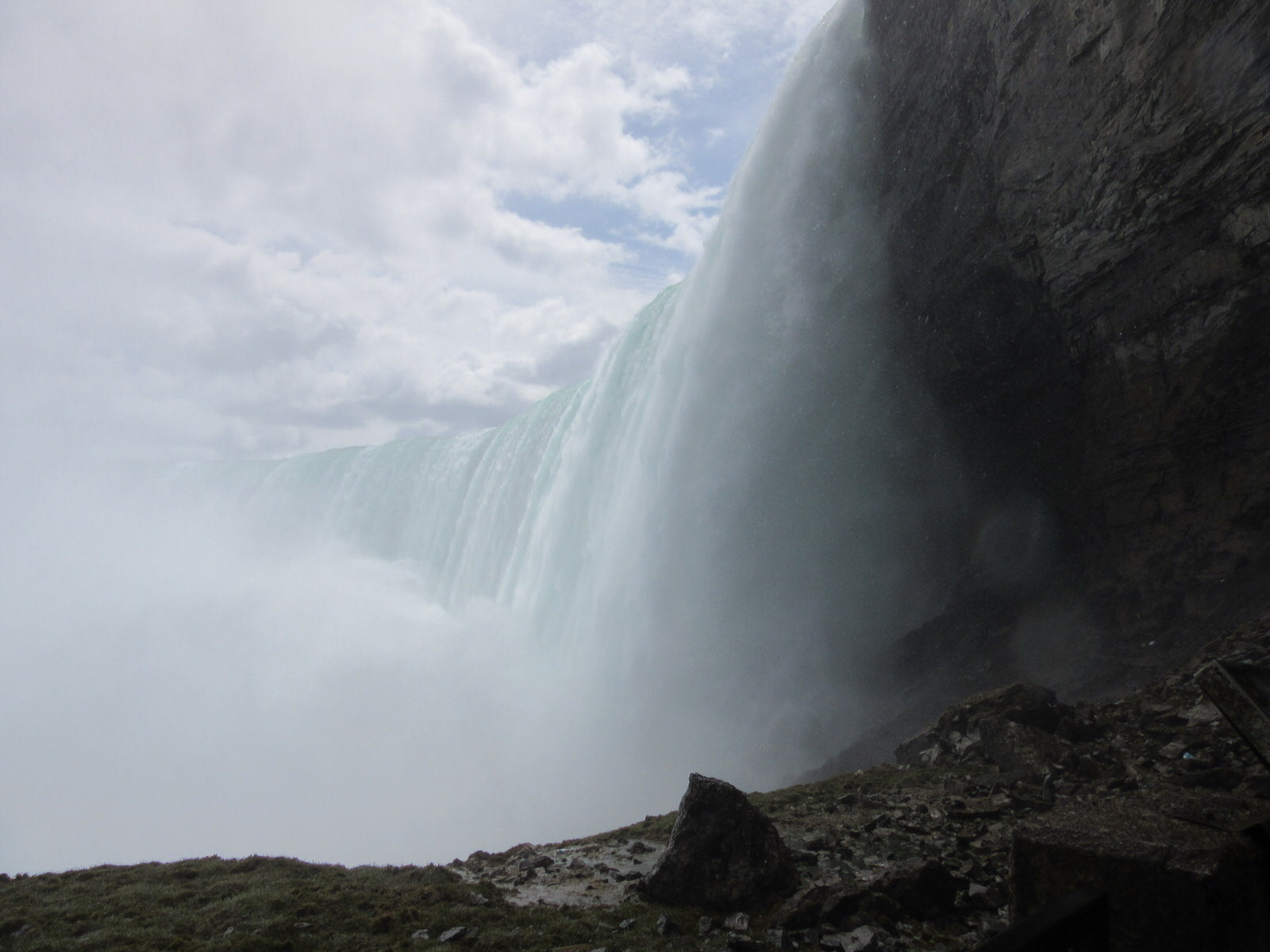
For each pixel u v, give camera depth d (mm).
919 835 8125
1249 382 13352
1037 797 8812
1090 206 15539
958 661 19328
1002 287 18844
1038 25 15891
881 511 23859
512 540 40000
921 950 5543
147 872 7926
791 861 7176
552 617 31734
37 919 6430
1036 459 19625
